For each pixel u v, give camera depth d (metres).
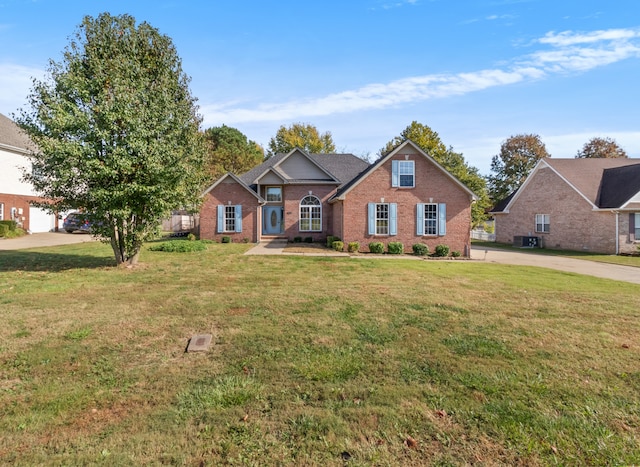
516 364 4.31
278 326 5.70
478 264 15.00
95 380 3.89
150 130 11.23
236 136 56.72
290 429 3.03
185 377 3.96
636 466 2.60
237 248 19.59
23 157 25.73
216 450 2.76
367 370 4.14
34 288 8.41
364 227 19.62
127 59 12.77
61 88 11.12
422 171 19.61
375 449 2.78
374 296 7.84
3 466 2.56
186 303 7.14
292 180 25.33
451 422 3.13
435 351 4.70
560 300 7.72
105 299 7.44
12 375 4.00
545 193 25.84
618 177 22.75
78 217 11.72
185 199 12.77
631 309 6.97
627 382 3.88
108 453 2.70
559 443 2.85
